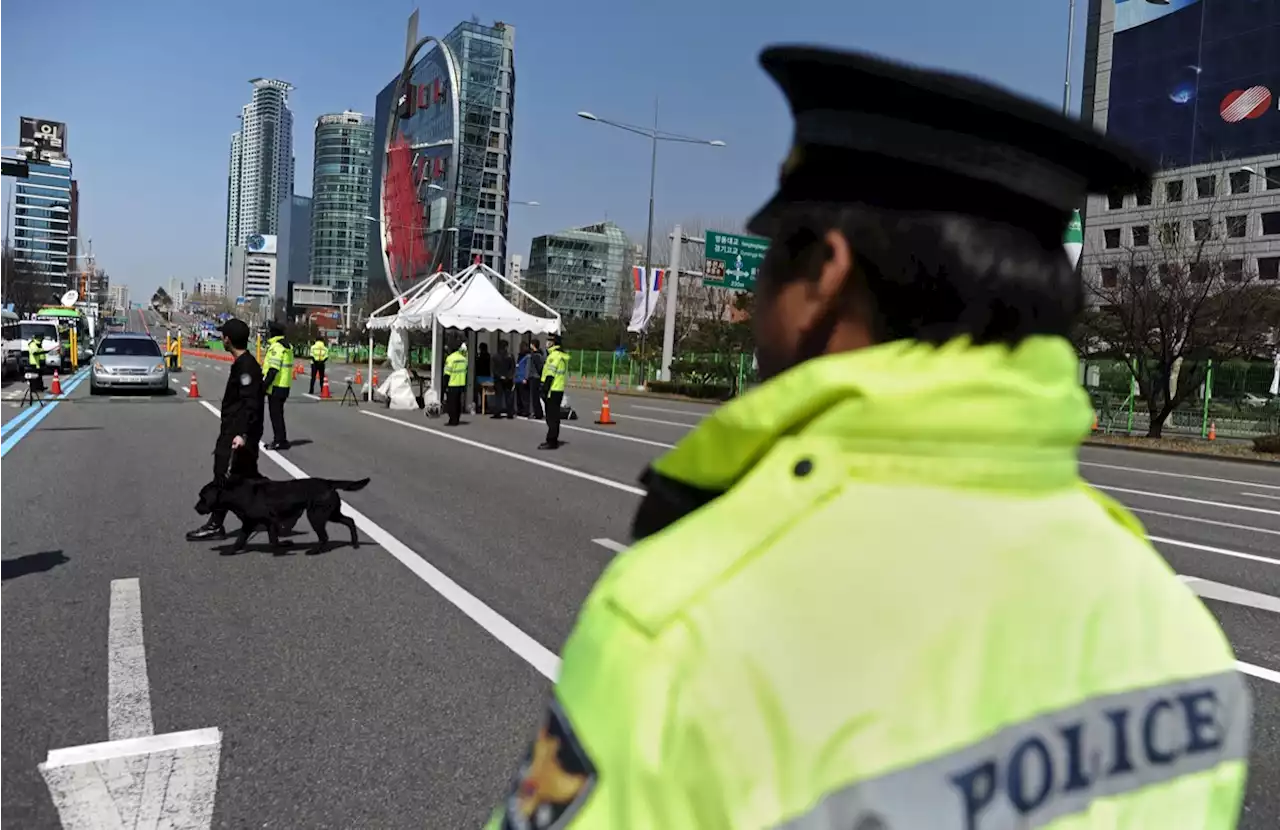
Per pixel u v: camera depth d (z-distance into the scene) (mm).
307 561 6531
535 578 6148
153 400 21812
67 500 8750
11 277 66625
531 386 20156
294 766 3420
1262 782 3389
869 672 654
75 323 38938
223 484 6746
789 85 807
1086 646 755
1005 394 699
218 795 3199
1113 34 51312
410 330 22453
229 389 7695
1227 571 6934
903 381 692
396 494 9453
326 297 112312
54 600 5469
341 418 18469
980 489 713
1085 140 734
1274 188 35844
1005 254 736
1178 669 828
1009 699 696
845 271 775
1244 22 45125
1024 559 723
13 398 22234
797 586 669
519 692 4160
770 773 636
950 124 725
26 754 3480
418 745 3609
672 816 638
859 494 696
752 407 751
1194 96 47031
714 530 713
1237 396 22125
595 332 60031
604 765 657
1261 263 31438
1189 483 13172
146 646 4688
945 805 651
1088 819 735
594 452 13586
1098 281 21016
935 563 687
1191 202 22703
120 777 3316
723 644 651
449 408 17531
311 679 4273
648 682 651
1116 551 815
